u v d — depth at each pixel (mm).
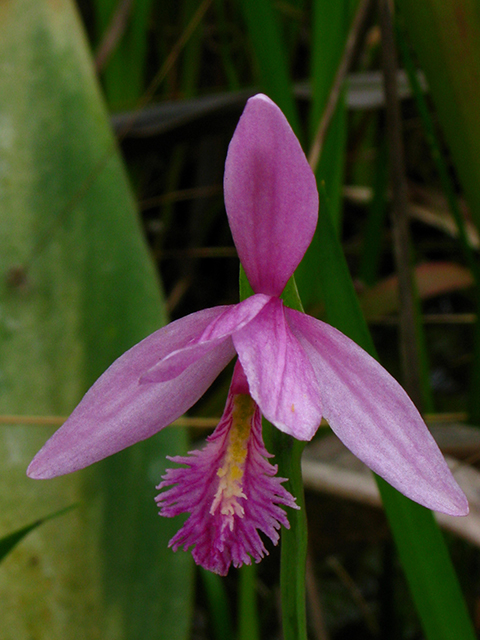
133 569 146
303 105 216
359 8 158
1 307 154
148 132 206
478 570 200
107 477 150
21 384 151
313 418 106
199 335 109
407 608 227
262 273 112
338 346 112
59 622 142
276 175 107
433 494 107
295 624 113
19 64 163
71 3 167
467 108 143
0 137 161
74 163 160
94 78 164
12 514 146
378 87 196
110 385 111
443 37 139
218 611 163
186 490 116
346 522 177
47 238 157
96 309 155
